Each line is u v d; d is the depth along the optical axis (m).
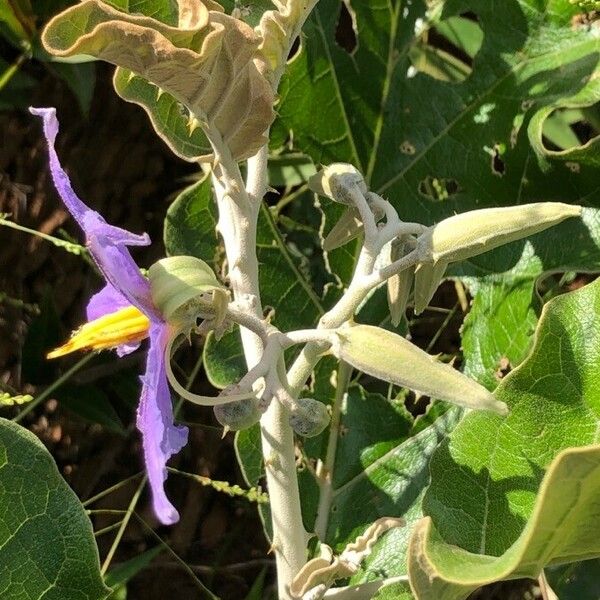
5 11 0.28
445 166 0.27
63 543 0.22
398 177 0.27
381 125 0.27
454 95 0.27
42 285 0.32
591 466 0.16
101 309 0.19
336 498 0.26
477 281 0.26
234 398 0.18
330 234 0.22
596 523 0.18
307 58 0.27
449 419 0.26
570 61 0.25
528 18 0.26
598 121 0.28
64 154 0.32
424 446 0.26
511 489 0.21
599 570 0.26
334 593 0.21
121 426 0.31
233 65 0.17
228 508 0.33
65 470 0.32
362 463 0.26
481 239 0.19
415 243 0.21
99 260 0.17
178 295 0.17
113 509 0.33
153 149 0.32
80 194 0.32
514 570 0.18
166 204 0.33
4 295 0.30
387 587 0.23
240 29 0.17
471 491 0.21
